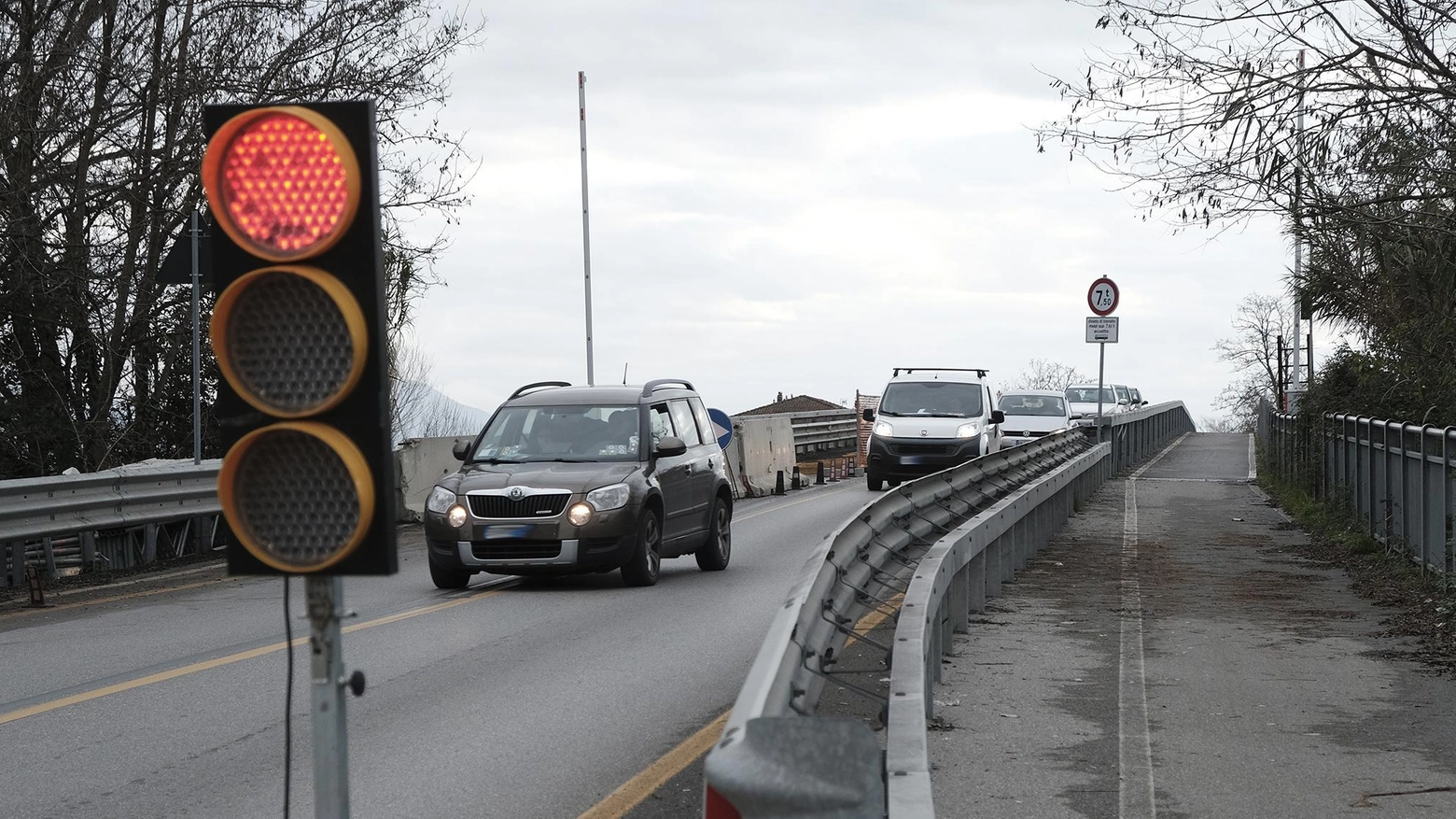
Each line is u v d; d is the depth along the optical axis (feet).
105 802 21.31
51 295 77.10
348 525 11.16
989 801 20.29
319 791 11.77
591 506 46.19
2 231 73.87
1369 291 59.41
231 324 11.22
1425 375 55.16
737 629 38.32
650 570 48.11
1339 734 24.48
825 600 20.84
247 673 32.27
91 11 78.38
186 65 78.95
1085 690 28.25
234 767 23.47
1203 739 24.14
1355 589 43.70
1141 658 31.78
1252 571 48.73
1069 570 49.11
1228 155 39.04
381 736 25.62
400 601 44.86
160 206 80.69
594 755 24.02
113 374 82.79
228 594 48.19
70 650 36.27
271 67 80.43
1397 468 49.16
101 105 78.69
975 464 43.19
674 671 32.14
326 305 11.09
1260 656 32.17
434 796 21.48
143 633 39.17
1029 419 113.50
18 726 26.81
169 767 23.52
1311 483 73.56
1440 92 37.09
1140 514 71.61
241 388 11.19
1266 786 21.07
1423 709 26.50
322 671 11.74
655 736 25.52
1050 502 58.65
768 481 106.83
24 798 21.53
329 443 10.94
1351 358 61.26
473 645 35.94
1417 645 33.55
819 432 154.30
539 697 29.19
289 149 11.17
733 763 10.59
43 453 82.33
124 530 58.49
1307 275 61.36
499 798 21.31
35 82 75.31
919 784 13.93
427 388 155.63
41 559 56.08
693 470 52.13
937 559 28.45
